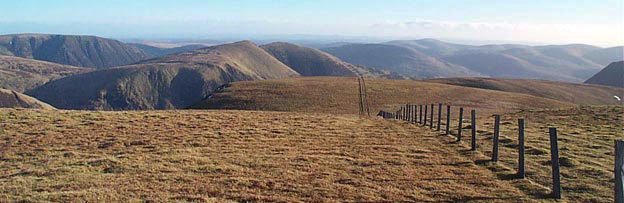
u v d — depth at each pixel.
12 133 22.02
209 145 19.09
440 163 14.83
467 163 14.71
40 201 10.53
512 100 77.38
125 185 12.12
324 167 14.38
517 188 11.51
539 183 11.92
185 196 10.98
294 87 92.06
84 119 27.55
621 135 20.14
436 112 57.53
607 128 23.00
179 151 17.58
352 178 12.84
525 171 13.16
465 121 32.12
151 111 35.81
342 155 16.64
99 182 12.52
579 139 19.09
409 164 14.77
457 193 11.18
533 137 20.00
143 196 11.01
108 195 11.03
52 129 23.38
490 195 10.95
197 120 28.50
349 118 34.72
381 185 12.09
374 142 19.98
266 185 12.09
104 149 18.48
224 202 10.48
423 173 13.40
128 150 18.06
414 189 11.65
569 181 11.88
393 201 10.65
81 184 12.33
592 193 10.77
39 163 15.78
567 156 15.09
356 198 10.88
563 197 10.59
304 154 16.81
